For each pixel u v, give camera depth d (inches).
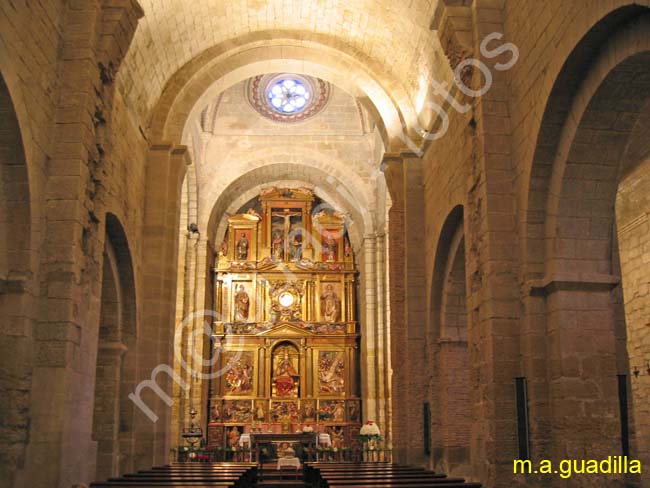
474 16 547.2
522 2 501.7
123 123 666.8
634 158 585.9
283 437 1130.0
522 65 499.8
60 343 466.6
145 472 634.8
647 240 629.3
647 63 390.0
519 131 504.1
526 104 490.0
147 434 709.9
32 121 457.7
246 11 778.2
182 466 753.0
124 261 696.4
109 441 662.5
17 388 445.4
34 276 464.8
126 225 679.7
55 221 482.0
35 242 466.6
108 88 550.3
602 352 456.1
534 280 475.5
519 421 467.8
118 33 540.4
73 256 478.6
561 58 427.8
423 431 732.7
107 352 681.0
